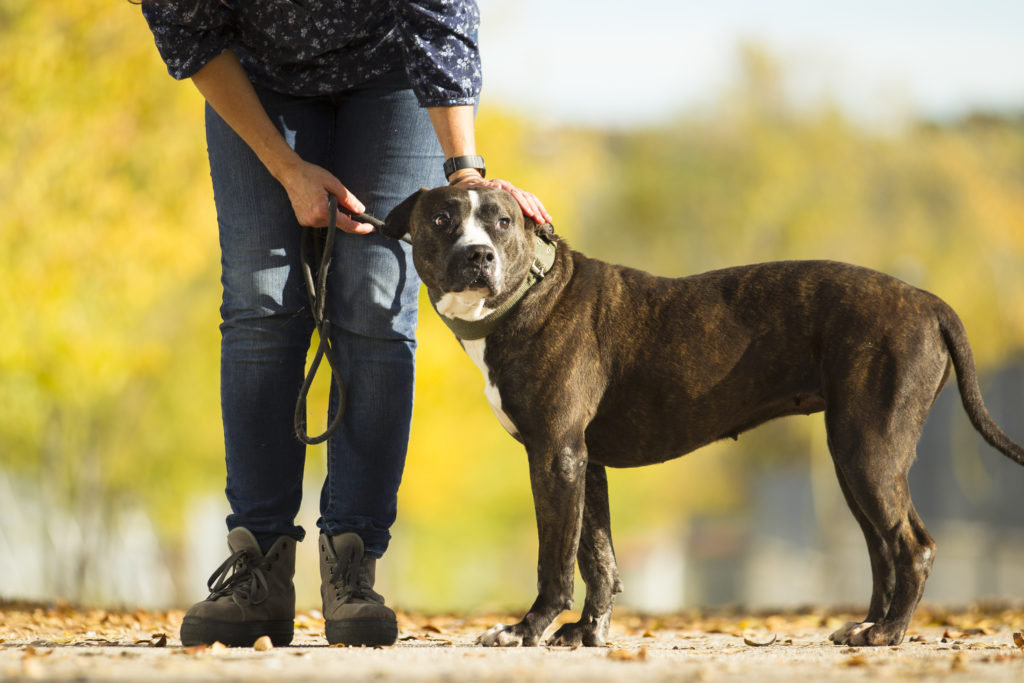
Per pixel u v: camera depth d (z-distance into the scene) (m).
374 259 6.29
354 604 6.02
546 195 24.92
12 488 28.89
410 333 6.41
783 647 6.13
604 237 53.50
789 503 58.09
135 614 9.62
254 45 6.26
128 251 20.48
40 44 19.39
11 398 23.44
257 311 6.15
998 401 47.06
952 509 49.16
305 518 33.09
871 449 5.96
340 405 6.19
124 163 20.78
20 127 19.67
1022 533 44.72
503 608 13.07
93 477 27.67
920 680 4.29
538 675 4.31
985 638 6.96
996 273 47.34
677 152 53.91
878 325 6.04
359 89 6.41
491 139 24.20
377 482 6.29
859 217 49.09
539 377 6.09
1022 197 49.34
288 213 6.24
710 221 51.88
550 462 6.03
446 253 6.05
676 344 6.25
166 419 27.64
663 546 63.09
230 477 6.25
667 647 6.32
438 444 24.50
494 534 40.38
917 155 49.38
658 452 6.43
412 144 6.44
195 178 21.20
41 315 20.11
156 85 20.77
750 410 6.35
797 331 6.21
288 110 6.43
